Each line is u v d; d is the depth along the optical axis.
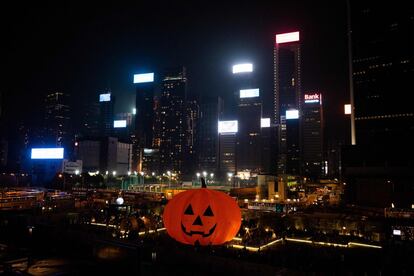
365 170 156.62
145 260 37.62
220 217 38.81
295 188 181.75
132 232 57.03
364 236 69.25
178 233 39.75
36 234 46.34
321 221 75.19
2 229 49.69
